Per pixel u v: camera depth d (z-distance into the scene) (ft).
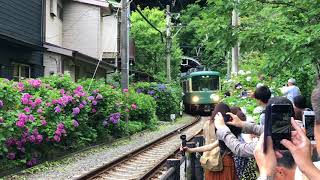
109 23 99.45
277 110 7.23
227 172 16.90
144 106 72.54
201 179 23.08
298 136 7.11
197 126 83.76
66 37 89.66
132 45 108.68
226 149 16.97
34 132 35.86
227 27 24.68
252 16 24.94
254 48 23.98
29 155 36.40
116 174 34.83
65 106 43.11
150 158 43.62
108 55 99.04
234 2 24.54
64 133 40.68
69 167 37.63
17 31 57.26
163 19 128.77
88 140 48.01
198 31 25.68
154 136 65.57
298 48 21.47
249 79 39.99
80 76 80.94
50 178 32.68
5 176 32.17
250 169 16.92
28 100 36.37
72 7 89.66
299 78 41.91
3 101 34.24
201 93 117.60
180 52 149.07
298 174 7.74
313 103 6.88
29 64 62.28
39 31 64.80
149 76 126.11
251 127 14.60
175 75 146.30
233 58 53.93
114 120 54.65
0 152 32.24
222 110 16.63
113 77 93.56
